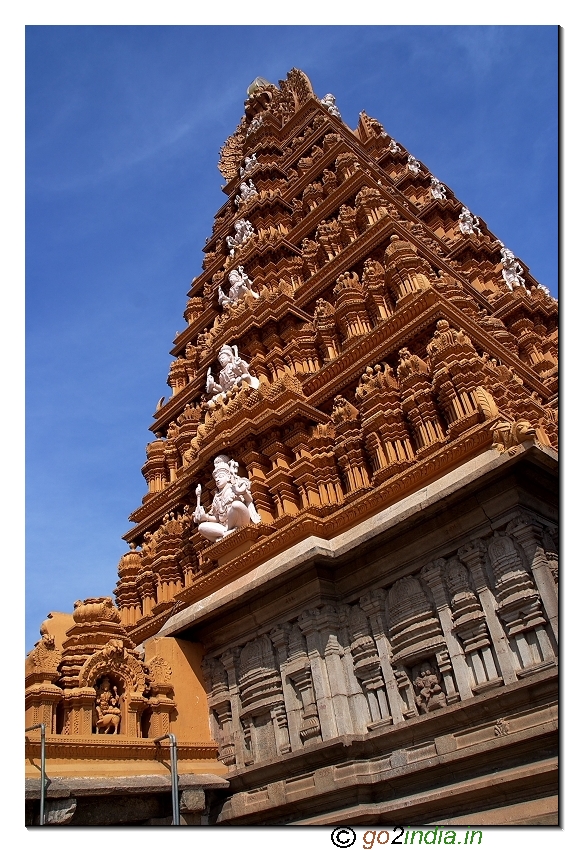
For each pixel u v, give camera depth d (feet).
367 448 57.72
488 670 36.52
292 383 67.21
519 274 115.55
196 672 49.24
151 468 94.43
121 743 40.32
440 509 40.50
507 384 63.10
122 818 38.32
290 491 59.93
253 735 45.27
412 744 38.11
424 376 56.18
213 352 84.02
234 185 125.70
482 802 34.68
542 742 33.24
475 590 38.32
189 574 72.64
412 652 39.68
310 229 92.89
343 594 44.75
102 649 43.16
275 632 45.75
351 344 66.90
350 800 38.70
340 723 40.45
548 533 38.42
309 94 137.59
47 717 38.86
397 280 67.31
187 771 43.42
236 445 64.03
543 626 35.01
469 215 119.75
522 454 36.35
